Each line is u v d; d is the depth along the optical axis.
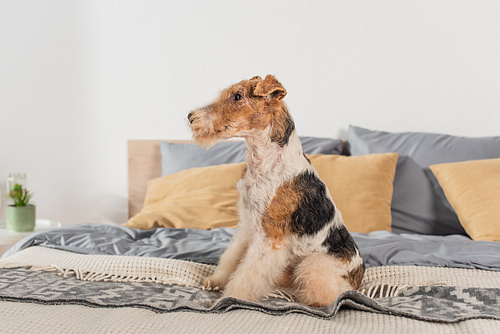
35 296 0.97
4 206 2.86
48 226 2.61
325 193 1.30
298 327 0.83
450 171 2.12
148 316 0.88
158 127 2.92
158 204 2.33
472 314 0.90
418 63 2.63
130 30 2.91
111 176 2.94
